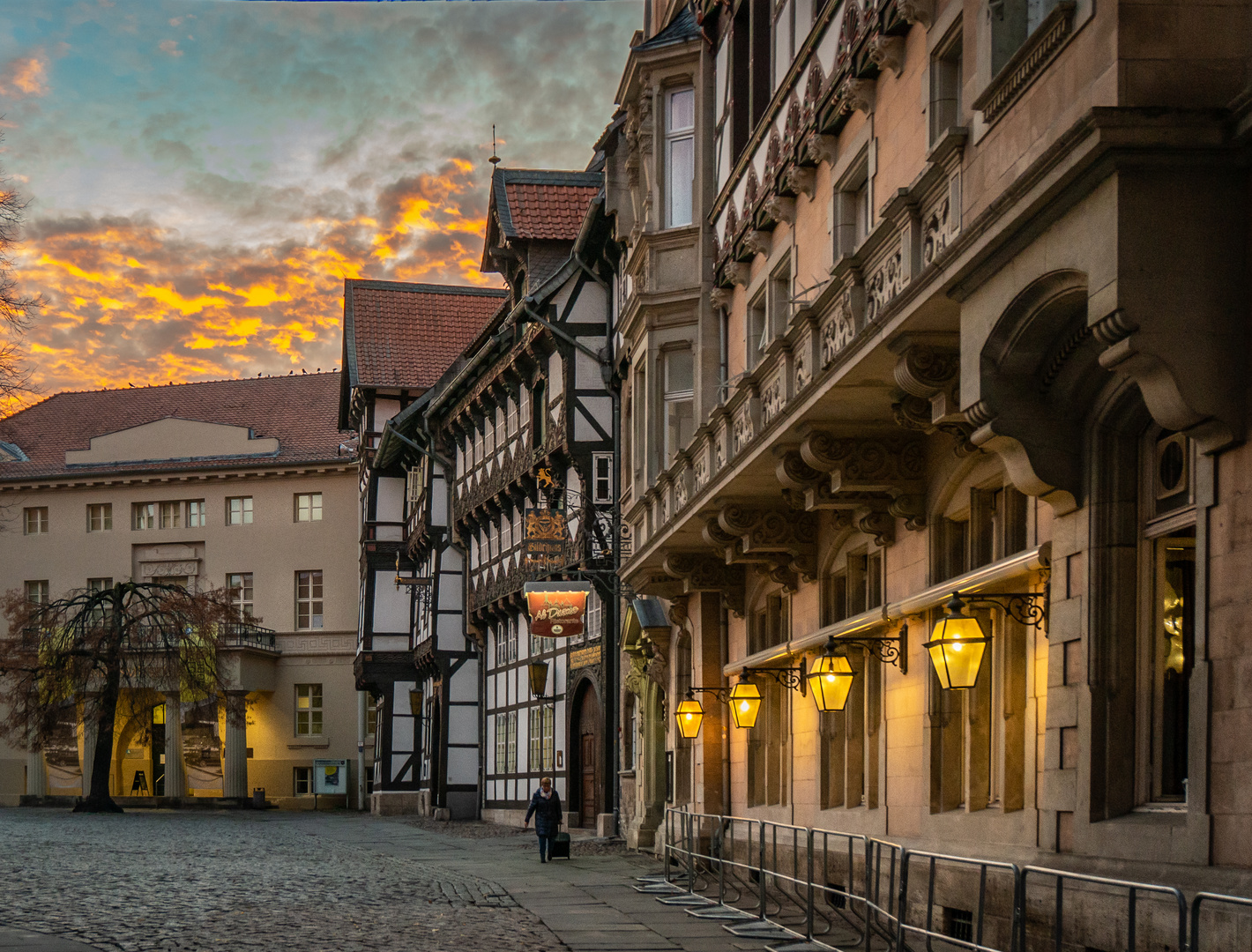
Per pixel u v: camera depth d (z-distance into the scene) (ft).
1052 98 29.76
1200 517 28.32
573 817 110.42
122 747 205.36
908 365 36.29
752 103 61.36
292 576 206.49
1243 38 27.20
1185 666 31.27
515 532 127.95
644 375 78.43
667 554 68.69
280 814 180.04
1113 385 31.68
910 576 46.65
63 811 176.35
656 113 75.05
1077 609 33.19
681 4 80.38
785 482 48.11
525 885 64.13
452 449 152.25
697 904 53.42
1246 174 26.86
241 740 196.85
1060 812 33.78
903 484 45.09
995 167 32.37
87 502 215.51
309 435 217.77
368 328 184.03
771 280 59.72
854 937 42.37
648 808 89.20
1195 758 28.04
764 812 64.13
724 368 69.41
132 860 80.23
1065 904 31.89
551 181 125.18
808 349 45.83
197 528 211.61
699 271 71.87
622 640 92.99
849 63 46.47
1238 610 26.99
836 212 49.90
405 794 168.66
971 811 40.93
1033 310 30.71
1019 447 33.09
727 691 71.46
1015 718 38.96
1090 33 28.19
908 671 46.24
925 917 41.06
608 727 101.30
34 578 215.92
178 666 166.09
